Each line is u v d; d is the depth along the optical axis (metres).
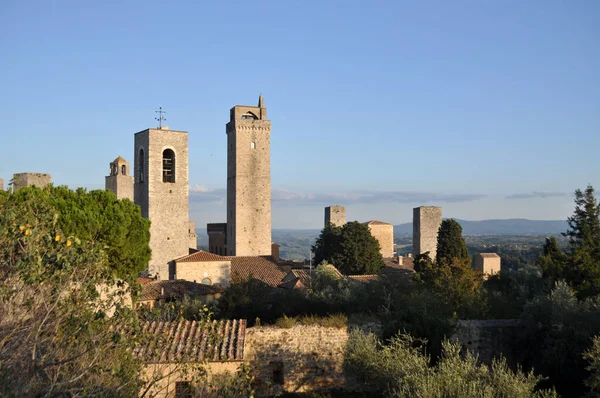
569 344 29.67
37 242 12.93
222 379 19.59
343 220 111.38
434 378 20.20
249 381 17.75
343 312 36.50
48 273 12.41
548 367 30.39
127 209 36.97
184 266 67.00
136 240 37.03
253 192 100.12
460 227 80.56
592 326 29.83
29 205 14.39
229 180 103.00
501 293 50.03
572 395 28.48
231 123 101.75
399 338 29.23
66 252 13.10
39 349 11.75
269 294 42.22
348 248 78.94
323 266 59.12
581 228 54.69
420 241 104.56
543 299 33.66
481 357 32.72
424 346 30.02
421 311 32.91
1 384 10.09
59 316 12.35
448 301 42.25
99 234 33.50
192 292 50.16
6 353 10.70
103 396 12.20
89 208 33.44
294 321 31.03
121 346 13.75
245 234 99.25
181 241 78.81
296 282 55.81
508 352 33.03
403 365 24.95
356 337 30.11
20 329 11.29
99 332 13.34
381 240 109.12
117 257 35.25
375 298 40.44
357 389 30.06
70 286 13.38
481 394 18.86
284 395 29.14
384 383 26.80
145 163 77.88
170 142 78.38
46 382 11.36
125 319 14.00
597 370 23.58
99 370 12.48
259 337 29.78
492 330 33.19
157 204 77.12
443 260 60.56
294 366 29.89
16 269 12.01
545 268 50.88
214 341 19.30
